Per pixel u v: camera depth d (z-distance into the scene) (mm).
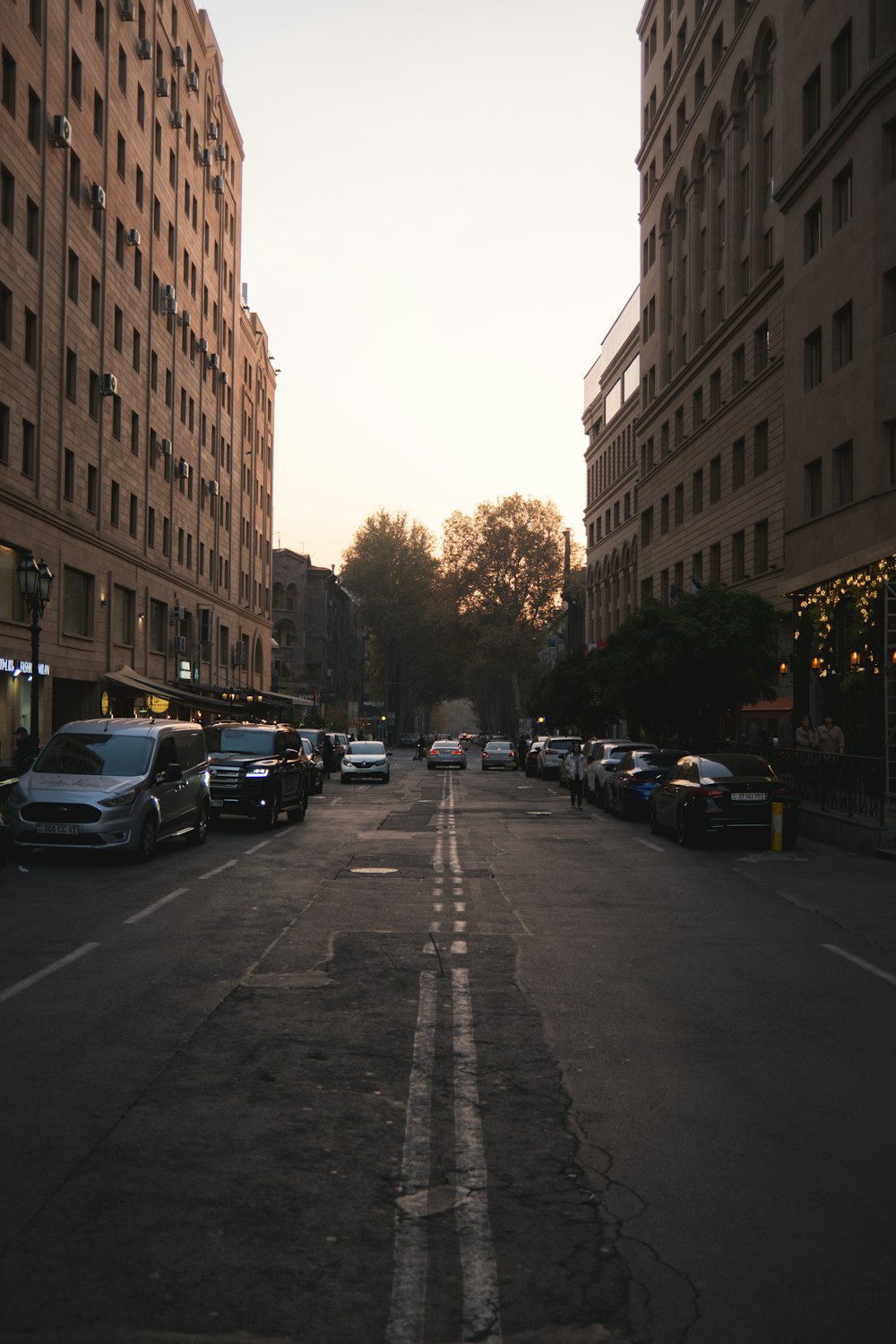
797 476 30656
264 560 72188
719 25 42562
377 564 106312
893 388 25172
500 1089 5887
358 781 46312
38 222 31000
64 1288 3662
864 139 26422
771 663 29875
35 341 31000
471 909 12094
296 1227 4160
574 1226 4207
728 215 41344
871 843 17719
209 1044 6656
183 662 47875
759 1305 3635
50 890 13266
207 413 54094
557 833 21750
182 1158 4840
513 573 91562
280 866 15852
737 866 16484
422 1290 3703
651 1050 6680
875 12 26141
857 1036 7051
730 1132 5270
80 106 34188
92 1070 6117
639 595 57438
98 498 36500
